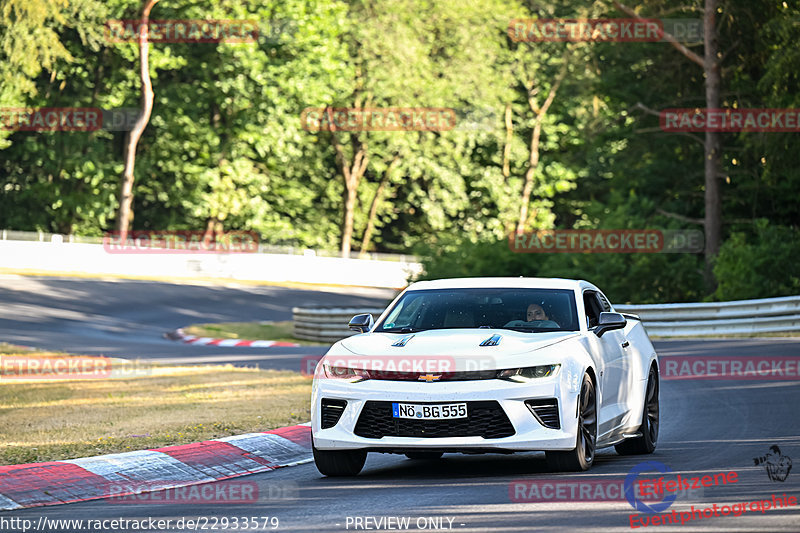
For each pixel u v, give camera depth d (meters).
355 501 28.50
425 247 129.62
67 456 36.41
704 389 59.22
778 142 120.69
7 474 32.31
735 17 132.12
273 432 42.38
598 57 147.50
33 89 180.62
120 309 137.00
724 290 109.81
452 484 30.91
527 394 31.45
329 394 32.81
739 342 86.56
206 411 49.50
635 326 41.34
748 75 137.62
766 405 50.78
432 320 36.00
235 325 126.69
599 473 32.41
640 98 148.62
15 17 171.00
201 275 184.75
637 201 133.75
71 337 106.75
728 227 141.50
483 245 126.19
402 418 31.56
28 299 136.38
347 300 168.62
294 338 118.19
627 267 120.75
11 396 55.88
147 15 187.25
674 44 133.50
